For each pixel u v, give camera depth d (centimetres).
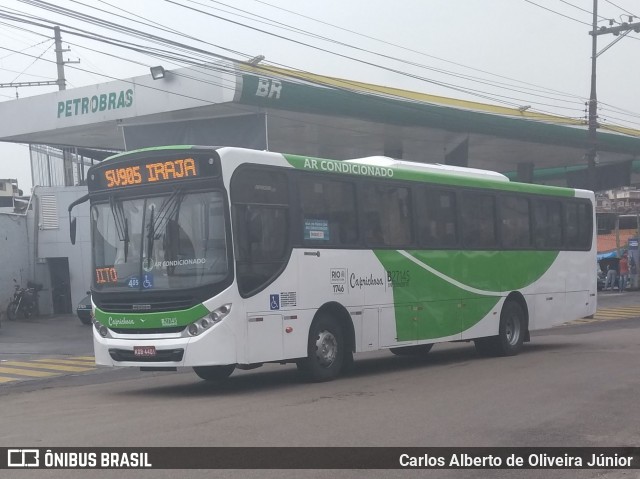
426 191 1523
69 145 3300
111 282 1227
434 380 1316
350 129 3031
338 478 711
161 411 1051
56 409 1122
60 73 3488
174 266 1177
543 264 1808
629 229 5825
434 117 2975
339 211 1342
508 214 1722
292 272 1244
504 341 1694
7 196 5144
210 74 2512
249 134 2677
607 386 1220
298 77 2598
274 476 714
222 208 1164
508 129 3234
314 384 1283
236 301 1155
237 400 1131
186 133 2767
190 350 1143
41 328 2888
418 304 1477
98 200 1266
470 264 1605
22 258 3322
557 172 4703
